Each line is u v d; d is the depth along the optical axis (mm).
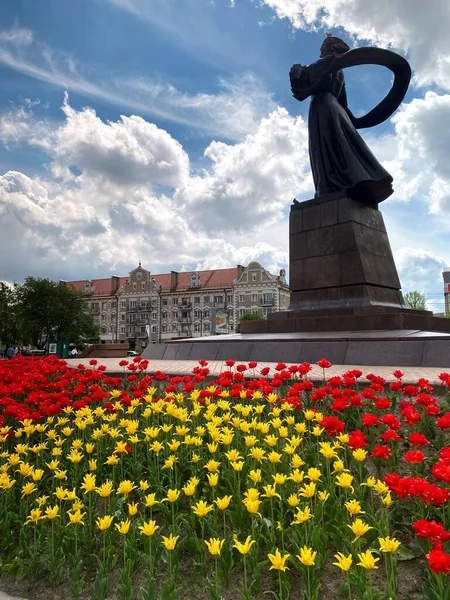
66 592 2928
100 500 4117
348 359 10234
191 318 87312
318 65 14570
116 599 2793
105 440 4777
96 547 3287
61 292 54812
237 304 83250
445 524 2996
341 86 15414
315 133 14820
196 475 3889
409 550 3025
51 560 3006
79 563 2977
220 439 4004
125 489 3189
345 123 14453
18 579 3104
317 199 14109
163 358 13961
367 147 14164
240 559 2986
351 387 6102
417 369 8797
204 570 2945
